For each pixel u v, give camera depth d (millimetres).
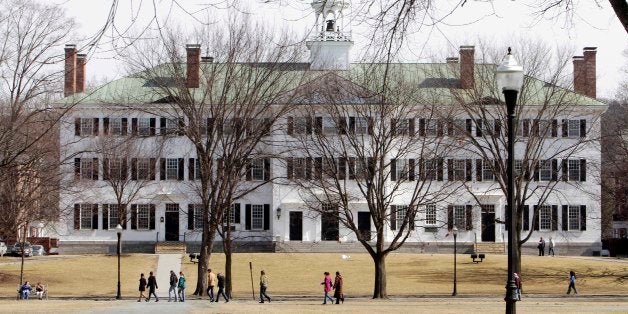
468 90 72125
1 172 42250
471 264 85875
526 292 69875
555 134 92188
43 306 50594
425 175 69500
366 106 64125
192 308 49062
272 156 66062
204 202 63156
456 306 51531
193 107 61688
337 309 48000
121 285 74375
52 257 93625
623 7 17969
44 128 54844
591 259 91750
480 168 96938
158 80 62406
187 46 61688
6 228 67750
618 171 86250
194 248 99500
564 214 101000
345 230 99625
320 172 70000
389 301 60312
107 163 91688
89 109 93250
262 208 100750
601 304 53719
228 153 63688
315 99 73812
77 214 100438
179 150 99938
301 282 76500
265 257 90625
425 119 70000
